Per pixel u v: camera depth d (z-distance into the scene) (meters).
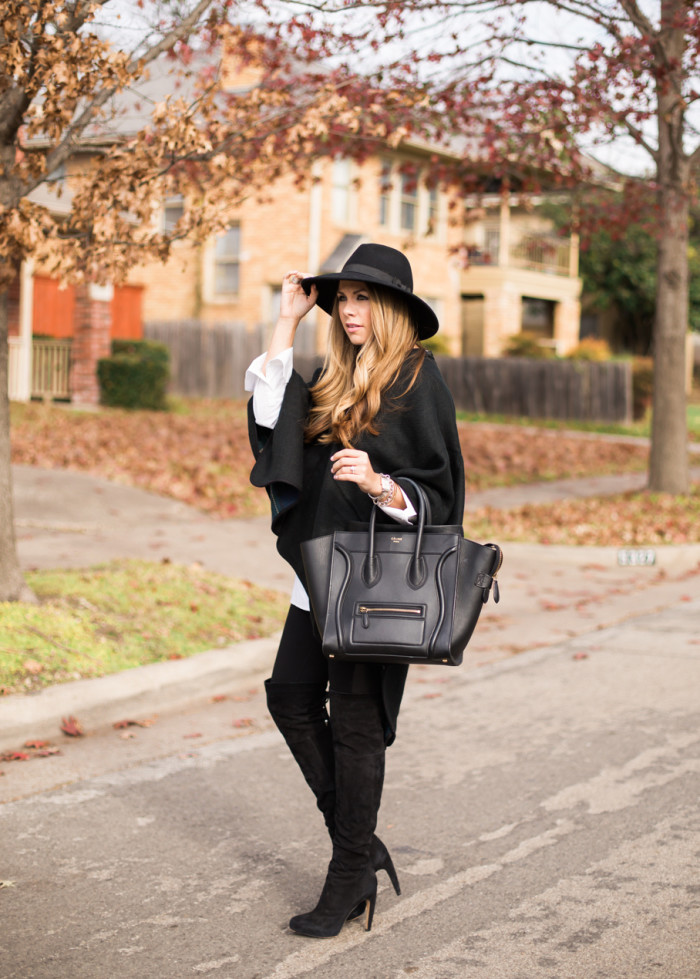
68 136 5.99
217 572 8.66
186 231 6.09
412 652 2.74
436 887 3.56
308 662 3.13
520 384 26.94
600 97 10.27
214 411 21.72
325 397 3.07
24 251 5.68
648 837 3.99
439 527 2.84
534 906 3.40
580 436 23.06
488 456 18.03
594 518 12.15
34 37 5.48
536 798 4.43
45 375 20.47
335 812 3.16
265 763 4.87
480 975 2.95
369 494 2.81
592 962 3.02
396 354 2.99
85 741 5.12
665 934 3.20
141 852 3.83
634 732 5.35
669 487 13.34
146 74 5.91
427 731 5.43
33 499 10.90
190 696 5.85
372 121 7.83
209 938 3.18
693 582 9.74
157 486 12.22
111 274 5.92
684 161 12.43
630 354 37.41
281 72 9.27
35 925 3.25
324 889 3.19
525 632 7.75
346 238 25.89
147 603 6.81
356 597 2.81
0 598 6.22
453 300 29.09
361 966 3.01
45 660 5.57
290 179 25.31
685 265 13.16
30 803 4.29
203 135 5.84
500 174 12.18
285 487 3.02
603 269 35.00
